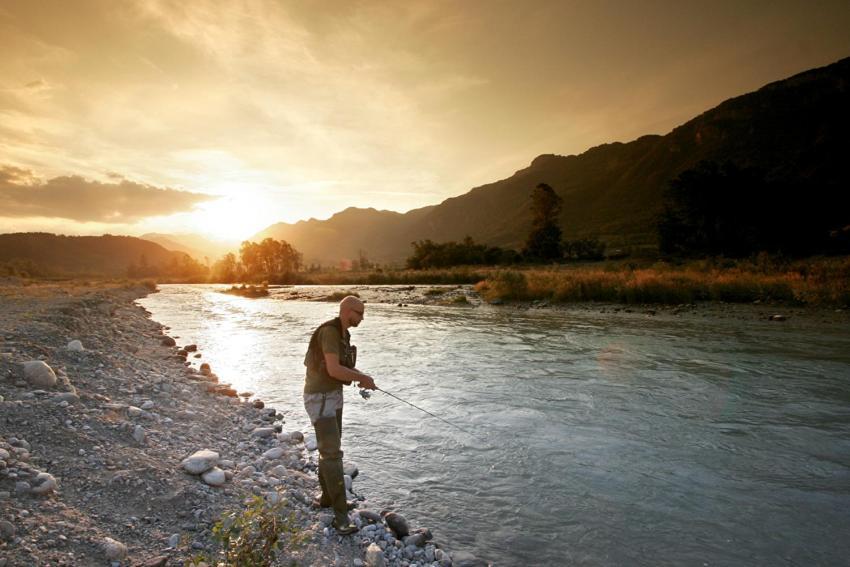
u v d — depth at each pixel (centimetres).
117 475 430
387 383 984
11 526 315
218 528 304
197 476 475
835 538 421
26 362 665
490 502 498
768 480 535
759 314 1894
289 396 930
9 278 6562
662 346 1327
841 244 5822
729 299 2305
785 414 751
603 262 7206
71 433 500
